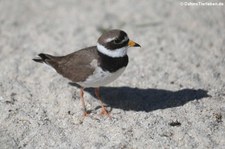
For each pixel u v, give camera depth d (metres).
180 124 12.20
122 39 11.94
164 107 13.11
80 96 13.73
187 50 16.67
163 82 14.53
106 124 12.39
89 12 20.47
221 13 19.95
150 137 11.72
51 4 21.39
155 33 18.22
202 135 11.67
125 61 12.24
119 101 13.59
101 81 12.23
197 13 19.98
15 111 12.77
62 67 12.84
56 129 12.16
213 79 14.59
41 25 19.17
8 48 16.94
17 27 19.03
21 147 11.47
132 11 20.41
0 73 14.83
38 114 12.76
